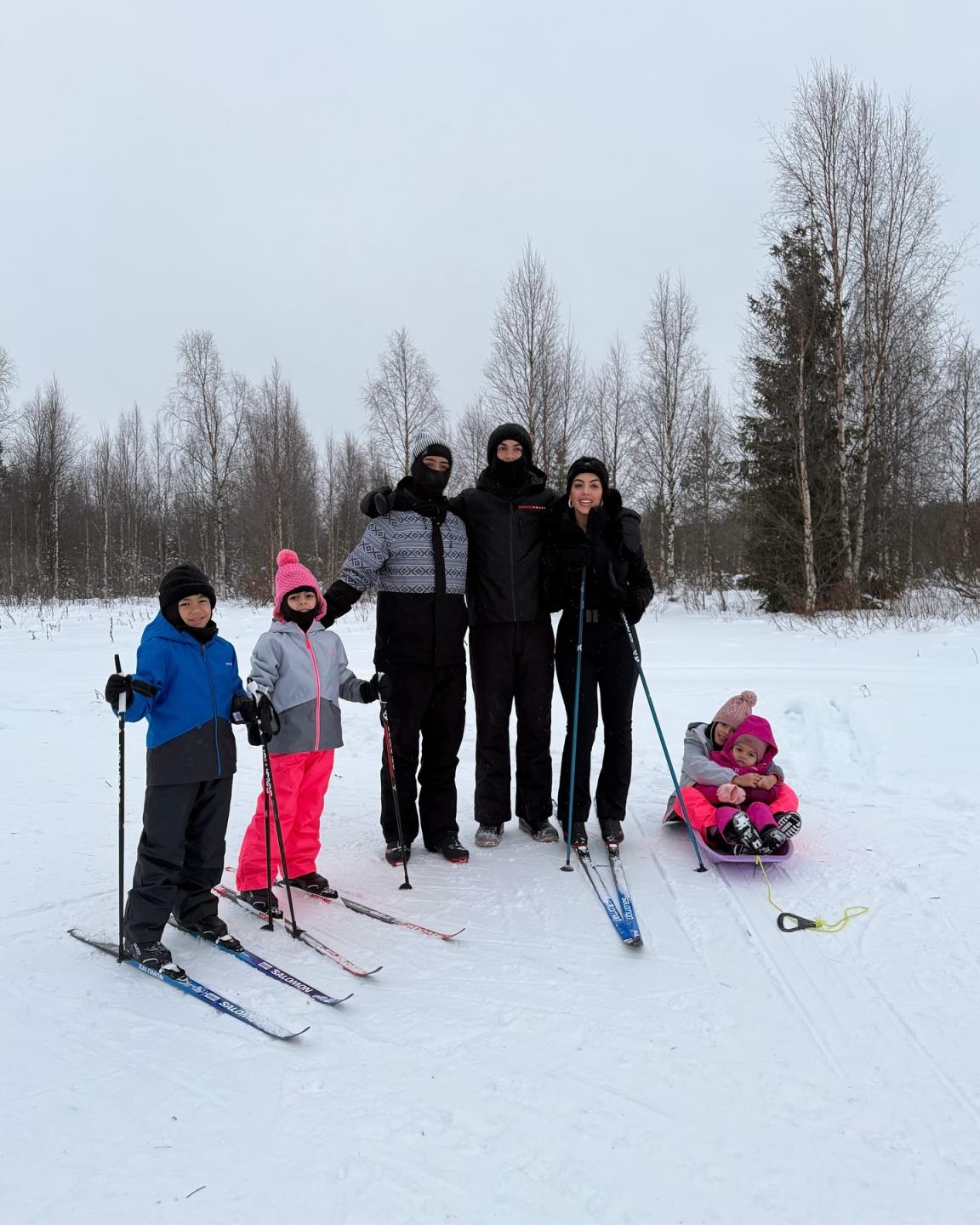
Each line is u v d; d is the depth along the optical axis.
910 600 17.06
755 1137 2.06
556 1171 1.93
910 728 6.29
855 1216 1.80
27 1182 1.90
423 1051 2.45
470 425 28.56
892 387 19.03
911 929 3.24
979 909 3.40
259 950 3.17
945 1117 2.13
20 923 3.35
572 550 4.17
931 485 20.27
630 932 3.20
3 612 20.09
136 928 3.00
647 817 4.76
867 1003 2.71
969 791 4.93
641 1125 2.10
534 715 4.35
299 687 3.59
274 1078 2.32
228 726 3.24
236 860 4.12
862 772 5.49
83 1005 2.73
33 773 5.64
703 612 19.66
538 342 23.45
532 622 4.27
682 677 8.95
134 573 34.50
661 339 24.61
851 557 17.62
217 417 28.59
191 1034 2.55
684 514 27.20
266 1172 1.93
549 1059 2.40
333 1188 1.87
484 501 4.26
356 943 3.20
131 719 2.99
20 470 37.50
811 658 10.34
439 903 3.59
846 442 18.47
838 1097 2.22
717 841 3.99
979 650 10.40
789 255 18.42
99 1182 1.90
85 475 43.75
